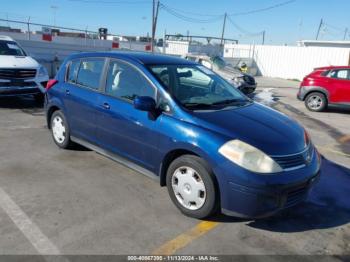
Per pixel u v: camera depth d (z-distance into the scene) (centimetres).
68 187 444
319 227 379
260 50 3003
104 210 390
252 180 329
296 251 333
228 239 346
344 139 795
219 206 365
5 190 427
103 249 321
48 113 597
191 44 3078
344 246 346
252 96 1415
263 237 353
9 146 591
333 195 462
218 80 498
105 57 493
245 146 339
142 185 459
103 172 495
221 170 341
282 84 2309
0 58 915
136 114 422
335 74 1157
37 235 337
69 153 565
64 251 315
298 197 357
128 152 443
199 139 356
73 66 550
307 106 1209
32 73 929
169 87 412
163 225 364
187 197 377
